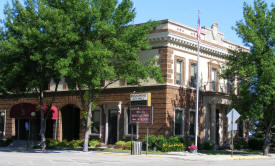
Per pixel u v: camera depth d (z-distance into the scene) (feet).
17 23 103.86
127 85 120.06
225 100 130.52
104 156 87.92
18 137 152.35
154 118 113.39
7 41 100.83
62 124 138.92
